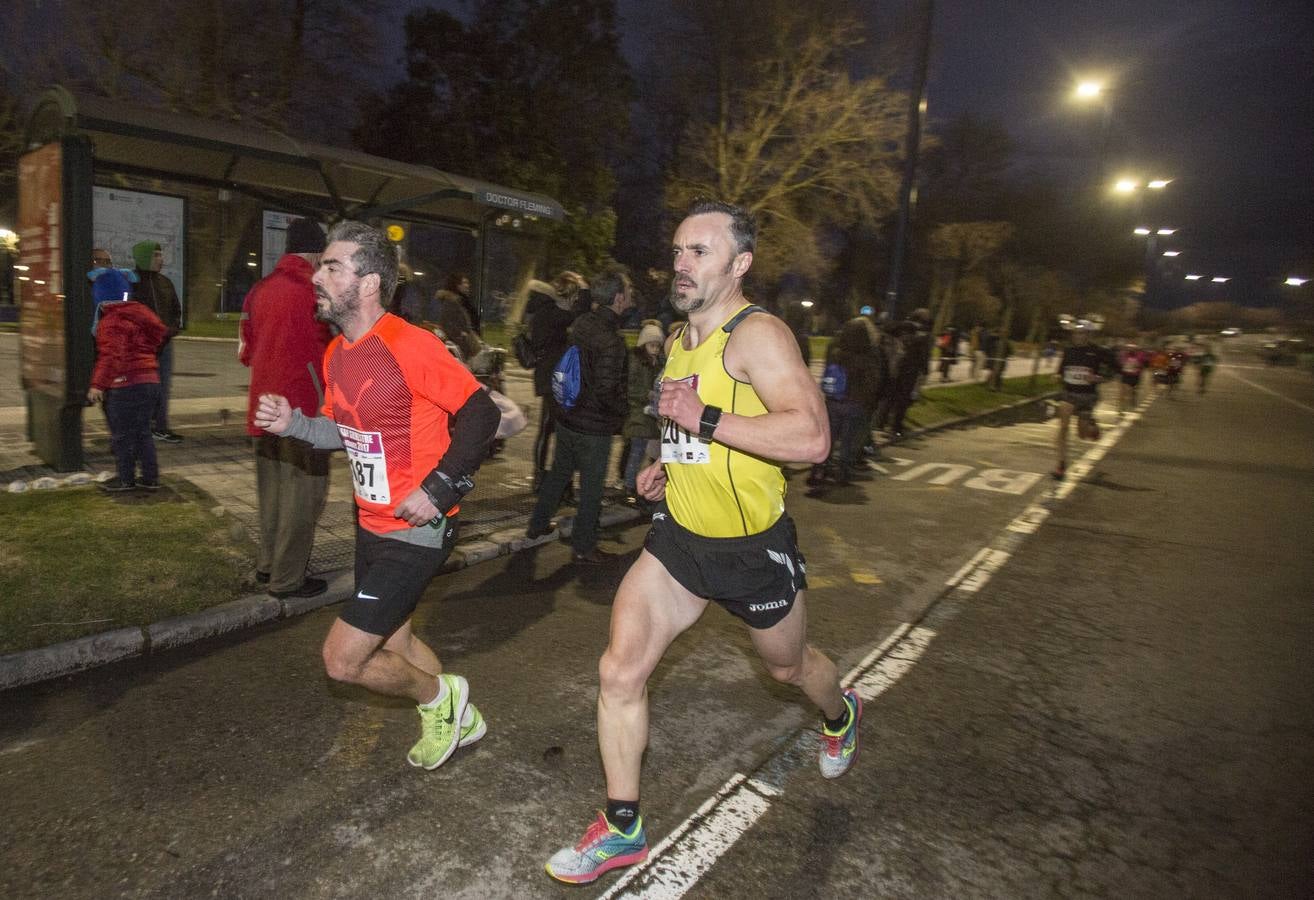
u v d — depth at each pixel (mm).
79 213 6109
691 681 4043
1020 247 41281
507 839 2803
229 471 7078
